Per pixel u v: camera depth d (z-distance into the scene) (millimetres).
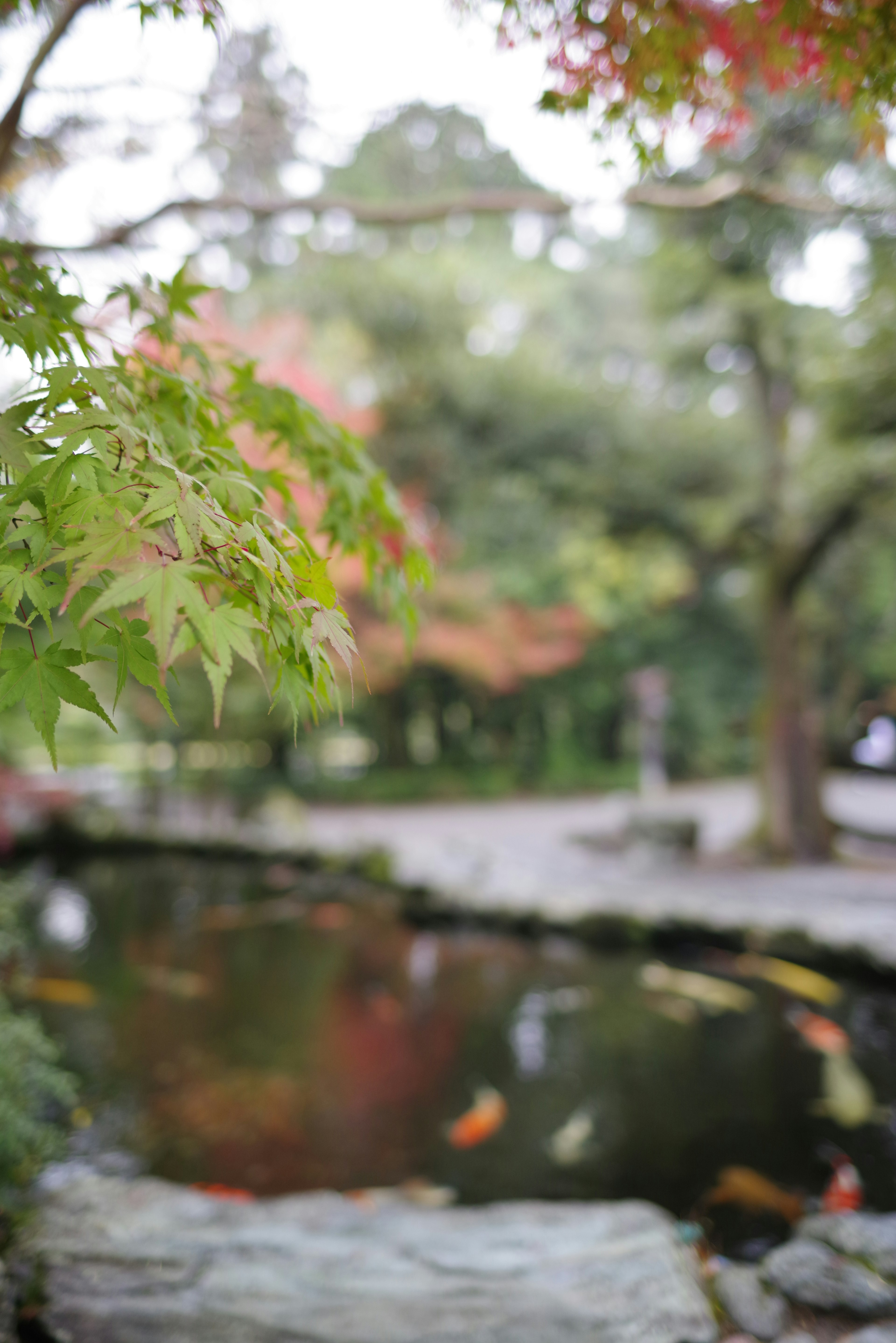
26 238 2754
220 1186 2686
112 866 8281
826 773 11609
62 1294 1699
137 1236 1946
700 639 18000
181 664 8266
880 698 14141
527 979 4832
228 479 919
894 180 5430
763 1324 1690
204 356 1338
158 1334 1598
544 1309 1716
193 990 4586
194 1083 3422
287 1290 1762
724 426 9477
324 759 17562
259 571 816
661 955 5238
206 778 10352
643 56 1646
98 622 801
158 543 734
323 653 850
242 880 7684
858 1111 3141
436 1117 3154
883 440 6910
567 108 1756
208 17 1456
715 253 7461
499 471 11094
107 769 12383
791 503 8391
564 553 9906
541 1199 2619
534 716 17531
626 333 13195
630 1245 1996
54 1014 4121
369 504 1554
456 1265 1888
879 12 1492
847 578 11242
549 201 3311
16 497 782
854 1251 1888
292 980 4801
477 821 11727
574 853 8695
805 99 4137
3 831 6875
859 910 5883
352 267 10703
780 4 1560
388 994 4562
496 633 12469
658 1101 3270
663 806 11547
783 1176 2715
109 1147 2895
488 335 11969
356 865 7516
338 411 7047
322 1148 2928
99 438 786
